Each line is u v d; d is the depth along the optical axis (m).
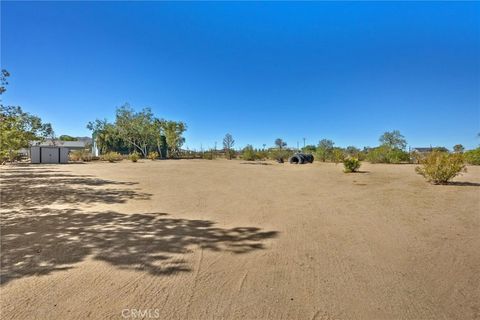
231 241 4.15
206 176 13.91
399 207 6.30
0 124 14.68
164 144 47.66
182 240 4.20
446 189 8.76
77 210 6.21
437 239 4.13
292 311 2.38
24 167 22.12
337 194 8.19
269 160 35.28
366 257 3.51
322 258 3.50
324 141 35.03
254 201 7.22
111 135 47.12
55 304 2.49
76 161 34.22
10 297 2.61
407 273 3.06
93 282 2.89
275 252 3.72
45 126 37.34
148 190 9.23
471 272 3.06
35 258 3.50
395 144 32.25
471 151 21.53
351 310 2.39
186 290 2.74
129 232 4.58
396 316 2.30
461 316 2.30
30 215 5.75
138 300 2.56
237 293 2.68
